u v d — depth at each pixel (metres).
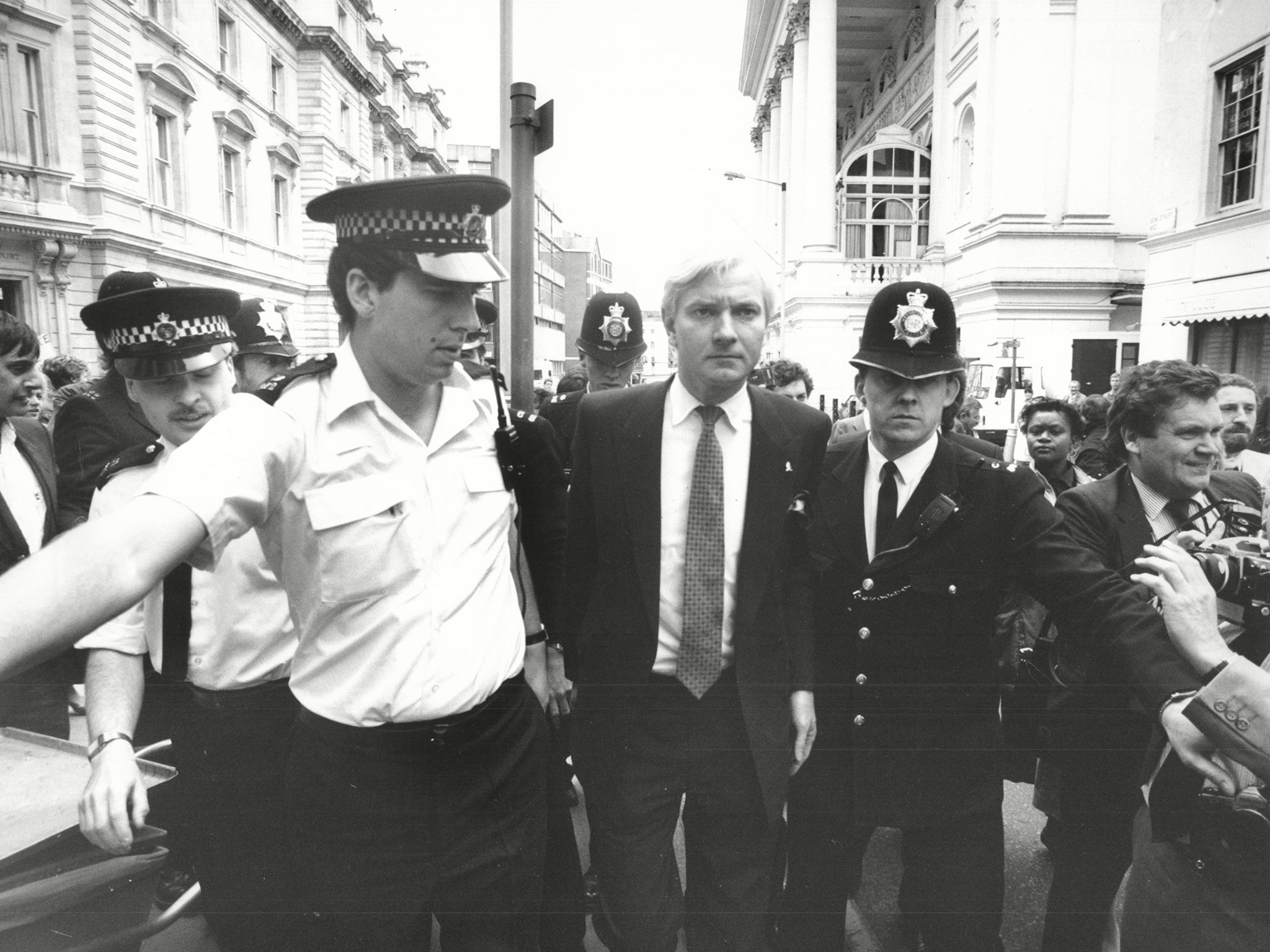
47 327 7.45
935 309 1.79
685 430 1.79
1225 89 8.48
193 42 5.99
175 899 2.16
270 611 1.84
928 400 1.81
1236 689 1.33
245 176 5.68
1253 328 8.04
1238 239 8.16
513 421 1.64
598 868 1.81
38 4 6.82
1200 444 1.98
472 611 1.40
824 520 1.95
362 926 1.38
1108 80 15.33
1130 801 1.95
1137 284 15.34
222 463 1.09
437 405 1.41
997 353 14.30
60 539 0.86
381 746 1.33
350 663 1.33
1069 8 15.33
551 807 2.05
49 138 7.09
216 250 5.61
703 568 1.76
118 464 1.90
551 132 3.38
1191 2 8.72
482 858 1.42
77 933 1.31
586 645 1.84
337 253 1.28
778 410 1.82
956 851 1.87
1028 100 15.47
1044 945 2.09
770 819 1.77
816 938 2.05
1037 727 2.14
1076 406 4.36
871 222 25.80
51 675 2.01
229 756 1.83
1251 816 1.32
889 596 1.87
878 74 31.77
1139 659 1.58
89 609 0.82
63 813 1.32
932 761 1.87
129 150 6.59
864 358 1.82
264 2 5.38
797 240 29.14
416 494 1.32
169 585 1.81
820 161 24.86
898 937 2.41
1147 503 2.12
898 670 1.88
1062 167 15.45
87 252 7.46
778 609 1.79
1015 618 2.56
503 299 3.65
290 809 1.44
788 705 1.82
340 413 1.27
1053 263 15.42
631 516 1.78
